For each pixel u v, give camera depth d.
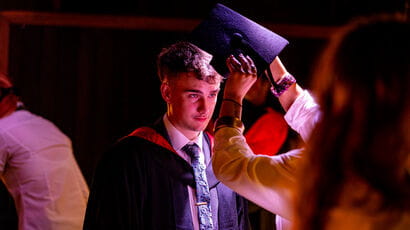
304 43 4.72
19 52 4.67
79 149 4.75
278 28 4.66
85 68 4.75
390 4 4.48
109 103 4.78
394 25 0.99
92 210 1.99
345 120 0.97
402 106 0.94
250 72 1.57
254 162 1.40
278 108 3.01
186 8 4.69
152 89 4.79
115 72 4.78
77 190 3.04
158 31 4.75
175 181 2.04
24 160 2.88
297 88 1.86
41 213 2.87
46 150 2.94
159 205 2.01
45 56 4.71
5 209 3.81
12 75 4.67
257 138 2.95
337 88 0.99
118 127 4.79
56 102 4.73
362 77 0.96
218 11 2.01
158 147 2.05
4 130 2.87
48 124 3.06
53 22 4.66
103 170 2.01
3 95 2.88
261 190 1.38
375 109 0.95
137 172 2.00
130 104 4.79
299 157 1.35
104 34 4.76
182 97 2.04
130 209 1.96
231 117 1.54
